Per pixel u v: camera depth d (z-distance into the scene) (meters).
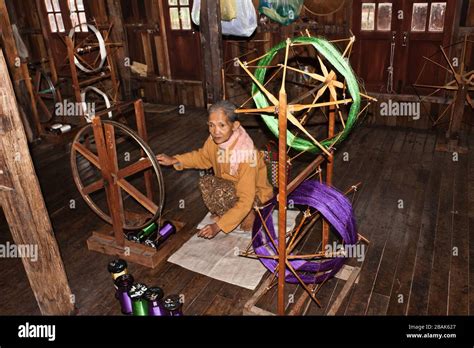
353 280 2.75
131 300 2.52
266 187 3.23
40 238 2.37
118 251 3.20
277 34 6.11
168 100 7.38
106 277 3.02
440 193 4.00
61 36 7.54
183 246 3.25
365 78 5.93
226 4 5.23
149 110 7.11
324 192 2.46
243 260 3.06
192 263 3.06
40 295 2.53
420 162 4.70
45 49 8.03
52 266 2.47
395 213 3.68
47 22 7.67
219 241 3.28
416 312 2.57
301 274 2.61
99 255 3.27
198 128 6.20
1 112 2.07
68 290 2.61
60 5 7.39
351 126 2.55
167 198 4.13
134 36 7.15
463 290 2.74
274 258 2.48
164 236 3.27
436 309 2.59
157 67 7.23
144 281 2.92
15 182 2.21
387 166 4.63
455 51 5.32
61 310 2.59
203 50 4.32
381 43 5.68
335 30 5.82
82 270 3.10
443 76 5.48
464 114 5.48
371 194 4.03
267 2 5.75
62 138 5.61
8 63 5.35
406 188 4.12
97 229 3.64
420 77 5.61
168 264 3.08
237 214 2.74
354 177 4.40
